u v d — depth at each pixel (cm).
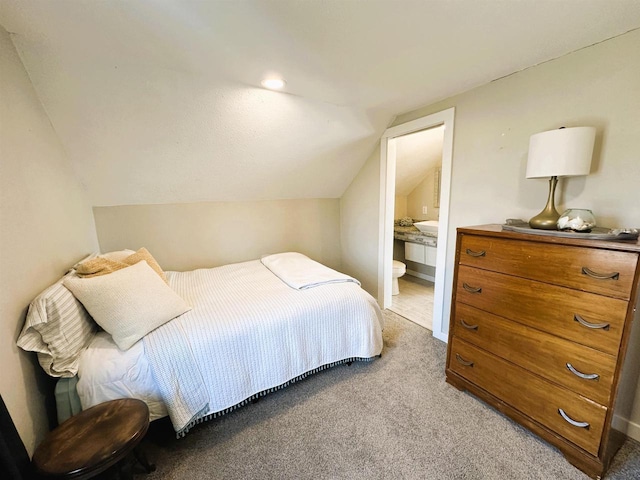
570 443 134
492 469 133
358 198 336
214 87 185
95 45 139
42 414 129
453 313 185
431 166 391
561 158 138
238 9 112
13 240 119
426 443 148
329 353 196
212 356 150
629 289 112
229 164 253
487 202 203
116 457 102
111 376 133
